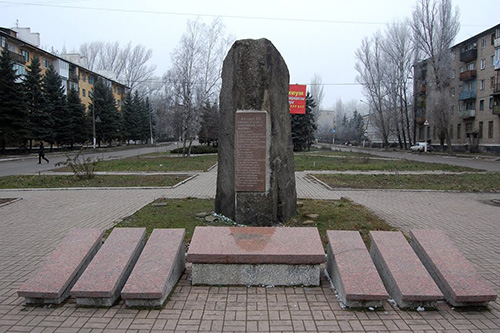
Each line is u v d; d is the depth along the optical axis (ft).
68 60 173.06
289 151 23.59
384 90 165.68
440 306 12.68
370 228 21.70
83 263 14.05
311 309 12.46
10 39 126.62
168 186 43.24
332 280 14.38
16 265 17.16
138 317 11.93
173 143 237.45
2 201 34.06
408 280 12.78
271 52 21.75
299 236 15.06
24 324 11.58
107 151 147.54
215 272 14.20
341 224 22.31
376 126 193.47
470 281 12.78
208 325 11.46
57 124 128.57
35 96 117.39
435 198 36.27
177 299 13.12
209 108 131.75
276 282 14.16
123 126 180.24
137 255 14.65
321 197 36.22
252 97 21.33
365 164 78.74
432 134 167.94
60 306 12.69
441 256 13.94
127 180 49.57
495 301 13.17
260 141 21.38
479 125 133.28
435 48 123.34
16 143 110.01
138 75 231.30
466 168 68.44
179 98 116.88
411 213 28.81
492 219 26.84
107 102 160.45
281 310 12.37
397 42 155.63
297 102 112.47
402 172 61.26
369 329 11.27
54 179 50.70
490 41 126.41
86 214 28.17
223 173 23.15
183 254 15.75
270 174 21.57
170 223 22.63
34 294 12.50
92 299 12.60
